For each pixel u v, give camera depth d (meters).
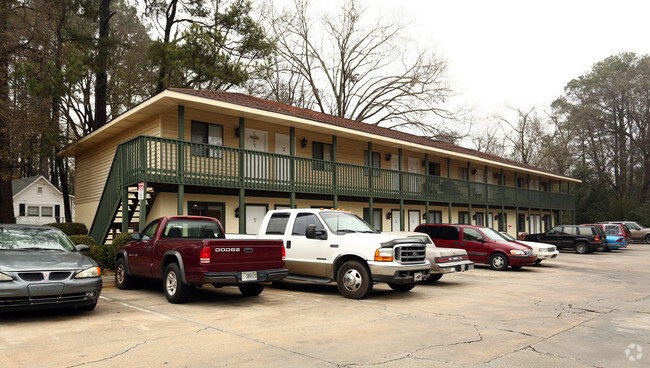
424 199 25.27
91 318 7.49
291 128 19.02
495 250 16.70
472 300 9.93
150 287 11.32
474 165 32.69
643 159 57.66
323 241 10.41
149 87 29.70
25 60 19.83
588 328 7.27
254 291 9.99
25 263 7.08
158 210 16.02
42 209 47.03
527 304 9.51
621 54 63.62
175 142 14.48
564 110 63.34
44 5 20.44
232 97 17.69
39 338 6.13
